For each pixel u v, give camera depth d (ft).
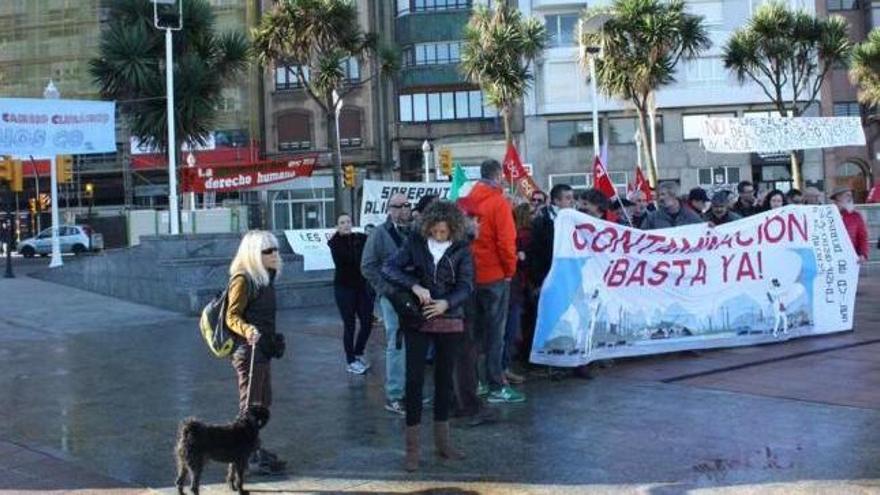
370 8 156.97
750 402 25.59
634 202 42.09
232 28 161.68
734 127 50.55
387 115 157.79
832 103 155.12
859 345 34.81
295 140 159.94
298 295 54.03
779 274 35.83
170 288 51.98
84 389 30.27
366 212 63.10
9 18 178.70
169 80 68.59
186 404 27.58
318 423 24.77
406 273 20.53
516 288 28.55
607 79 100.32
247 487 19.16
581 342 29.68
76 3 176.04
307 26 97.04
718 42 152.35
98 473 20.57
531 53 114.52
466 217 23.02
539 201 35.78
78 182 166.20
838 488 18.03
